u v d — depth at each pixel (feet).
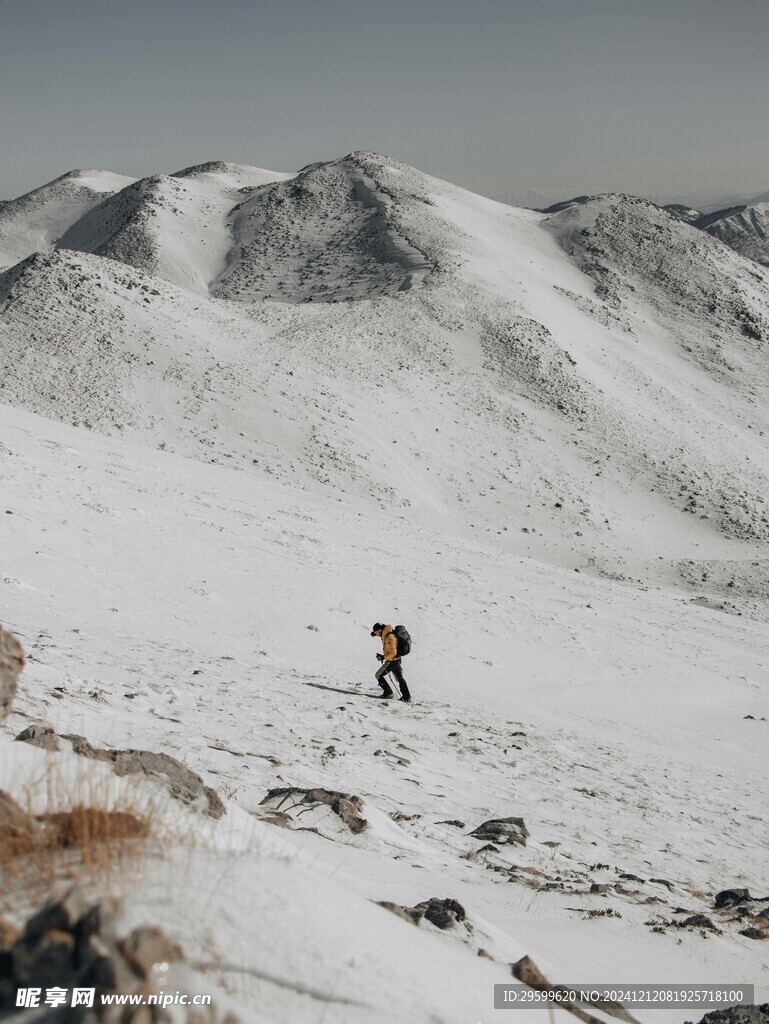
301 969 7.99
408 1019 8.00
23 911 7.78
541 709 64.18
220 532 100.48
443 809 30.45
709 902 26.03
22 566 67.31
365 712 47.11
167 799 12.32
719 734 66.80
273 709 41.01
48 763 10.99
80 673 37.52
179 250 641.40
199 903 8.30
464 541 154.51
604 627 101.60
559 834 30.86
